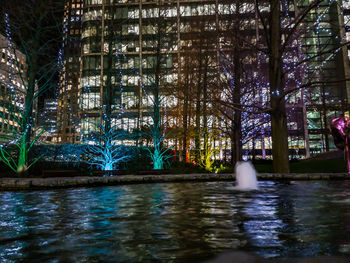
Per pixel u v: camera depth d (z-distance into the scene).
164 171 15.76
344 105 35.41
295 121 42.78
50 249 2.79
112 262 2.40
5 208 5.54
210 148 18.75
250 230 3.47
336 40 40.69
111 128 16.14
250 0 17.86
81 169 16.47
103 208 5.44
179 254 2.58
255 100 19.84
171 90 17.16
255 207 5.32
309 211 4.80
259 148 42.03
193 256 2.52
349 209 4.98
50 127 17.88
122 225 3.88
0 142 14.82
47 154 16.83
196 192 8.10
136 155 19.08
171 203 6.00
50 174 12.11
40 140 16.98
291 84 24.62
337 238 3.03
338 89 41.34
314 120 42.88
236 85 17.94
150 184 10.75
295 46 23.06
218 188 9.11
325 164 18.58
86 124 41.69
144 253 2.63
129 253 2.64
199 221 4.09
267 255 2.49
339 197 6.63
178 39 24.34
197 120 19.44
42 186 9.23
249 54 19.34
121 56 42.69
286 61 22.98
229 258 2.43
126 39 39.84
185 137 19.89
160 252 2.65
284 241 2.94
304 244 2.82
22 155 13.62
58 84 17.22
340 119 12.54
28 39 14.65
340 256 2.42
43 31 14.69
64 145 17.20
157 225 3.85
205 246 2.82
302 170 17.03
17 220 4.30
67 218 4.45
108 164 15.64
